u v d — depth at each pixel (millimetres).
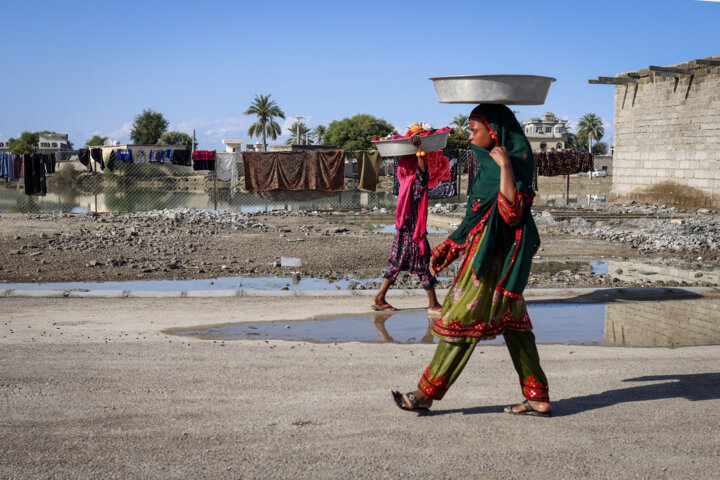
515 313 3580
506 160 3330
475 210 3572
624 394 4109
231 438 3285
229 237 13945
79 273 9680
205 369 4586
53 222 15844
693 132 24672
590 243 14578
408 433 3381
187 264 10672
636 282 9266
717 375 4578
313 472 2891
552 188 50750
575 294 8203
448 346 3572
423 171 6750
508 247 3514
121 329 5980
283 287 8906
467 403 3902
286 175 23219
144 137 110875
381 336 5926
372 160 22578
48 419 3527
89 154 24188
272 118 95938
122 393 4008
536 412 3639
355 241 13867
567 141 135125
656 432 3418
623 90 28000
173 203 29625
